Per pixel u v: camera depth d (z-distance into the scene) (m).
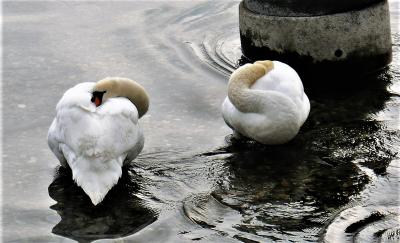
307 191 10.85
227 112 12.29
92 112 10.54
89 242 9.62
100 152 10.34
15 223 10.16
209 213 10.34
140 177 11.33
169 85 15.06
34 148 12.43
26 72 15.77
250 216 10.24
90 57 16.69
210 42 17.69
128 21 19.12
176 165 11.72
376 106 13.77
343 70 15.15
